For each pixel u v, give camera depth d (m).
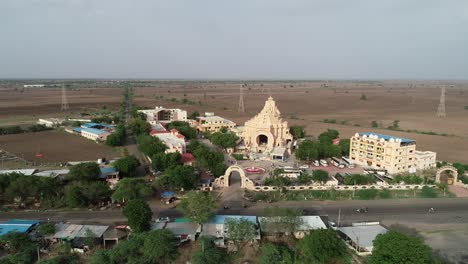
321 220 85.75
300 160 154.25
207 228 80.75
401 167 138.25
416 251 63.69
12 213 93.75
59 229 80.00
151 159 135.88
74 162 141.75
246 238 76.06
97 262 66.94
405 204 104.19
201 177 124.56
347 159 153.12
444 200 107.69
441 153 169.12
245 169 137.00
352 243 77.00
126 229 82.12
